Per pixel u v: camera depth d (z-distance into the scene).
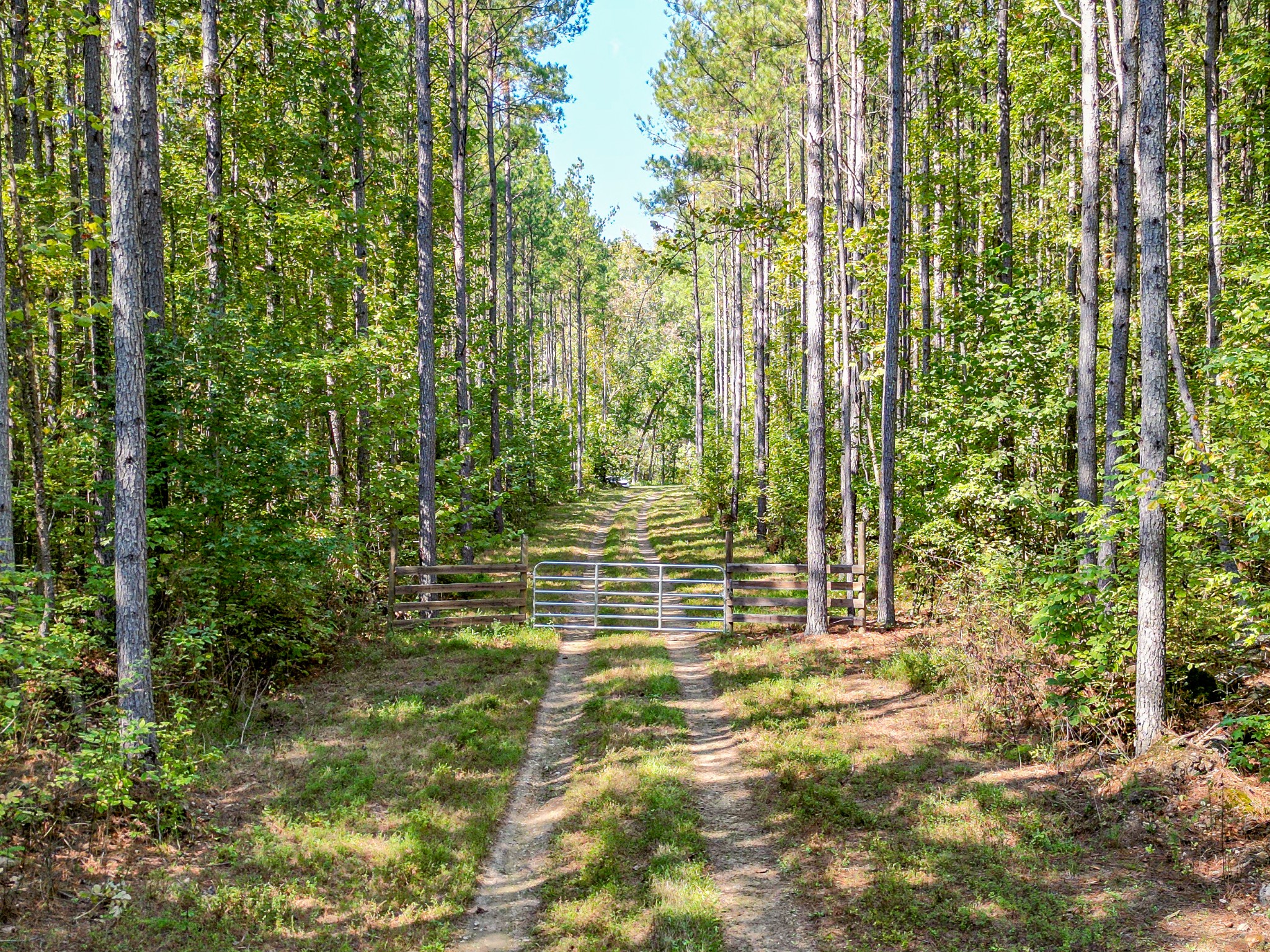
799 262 16.88
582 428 55.34
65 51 12.82
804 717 9.77
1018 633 9.47
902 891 5.78
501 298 45.78
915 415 16.69
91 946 5.14
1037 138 20.45
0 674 7.26
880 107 23.02
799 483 22.45
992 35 15.84
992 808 6.90
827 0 18.67
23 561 11.78
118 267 7.17
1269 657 8.56
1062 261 19.67
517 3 24.38
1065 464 15.52
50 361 11.66
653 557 24.38
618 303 67.44
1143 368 7.07
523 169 39.00
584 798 7.86
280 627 11.47
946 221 16.23
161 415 10.52
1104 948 4.93
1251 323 9.09
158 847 6.57
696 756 9.11
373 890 6.21
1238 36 12.98
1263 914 5.04
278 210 15.23
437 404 20.55
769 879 6.30
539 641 14.12
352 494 16.75
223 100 15.18
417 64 15.57
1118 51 9.54
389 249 21.03
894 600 14.49
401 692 11.09
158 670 9.23
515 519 32.94
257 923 5.64
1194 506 6.99
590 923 5.75
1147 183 6.91
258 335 12.79
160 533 10.08
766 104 22.47
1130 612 8.29
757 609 16.41
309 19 19.27
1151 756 6.96
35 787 6.70
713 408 59.12
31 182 10.95
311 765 8.45
